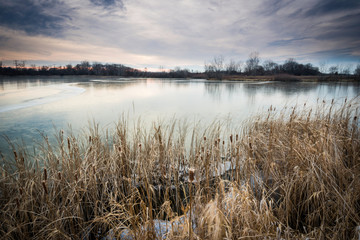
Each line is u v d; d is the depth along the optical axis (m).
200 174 3.33
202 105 13.78
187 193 3.22
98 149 3.75
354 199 2.21
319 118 4.77
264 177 3.11
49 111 11.12
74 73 92.25
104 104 13.77
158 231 2.22
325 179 2.52
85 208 2.82
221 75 59.50
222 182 2.26
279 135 4.02
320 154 2.78
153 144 3.99
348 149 3.24
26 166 2.99
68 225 2.48
